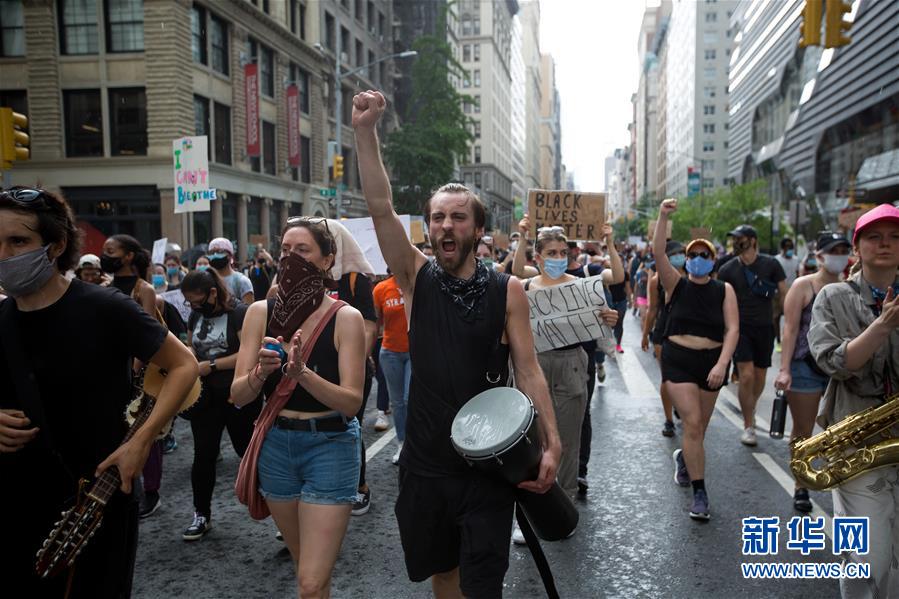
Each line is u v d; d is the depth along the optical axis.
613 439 7.07
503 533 2.39
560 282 4.91
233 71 28.81
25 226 2.11
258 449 2.92
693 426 4.83
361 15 44.94
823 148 47.72
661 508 5.02
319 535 2.81
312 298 2.97
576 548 4.34
